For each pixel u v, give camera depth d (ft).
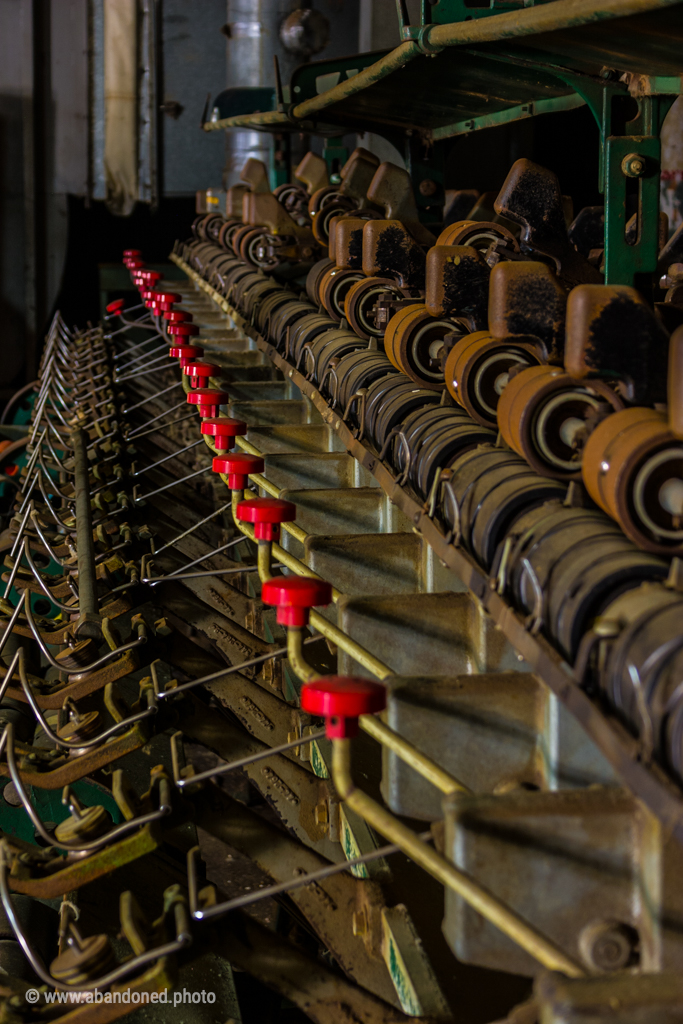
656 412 4.31
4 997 4.65
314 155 17.62
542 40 5.77
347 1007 4.49
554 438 4.95
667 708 3.16
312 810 6.57
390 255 9.15
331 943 5.39
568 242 6.32
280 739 7.58
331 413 8.98
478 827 3.34
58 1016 4.36
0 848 4.60
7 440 16.66
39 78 31.45
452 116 12.28
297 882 3.95
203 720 6.55
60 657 6.38
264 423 11.78
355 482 9.29
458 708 4.25
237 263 18.08
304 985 4.44
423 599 5.46
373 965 5.31
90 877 4.42
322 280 11.34
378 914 5.28
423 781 4.24
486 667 5.38
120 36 31.14
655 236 6.30
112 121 31.63
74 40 31.24
